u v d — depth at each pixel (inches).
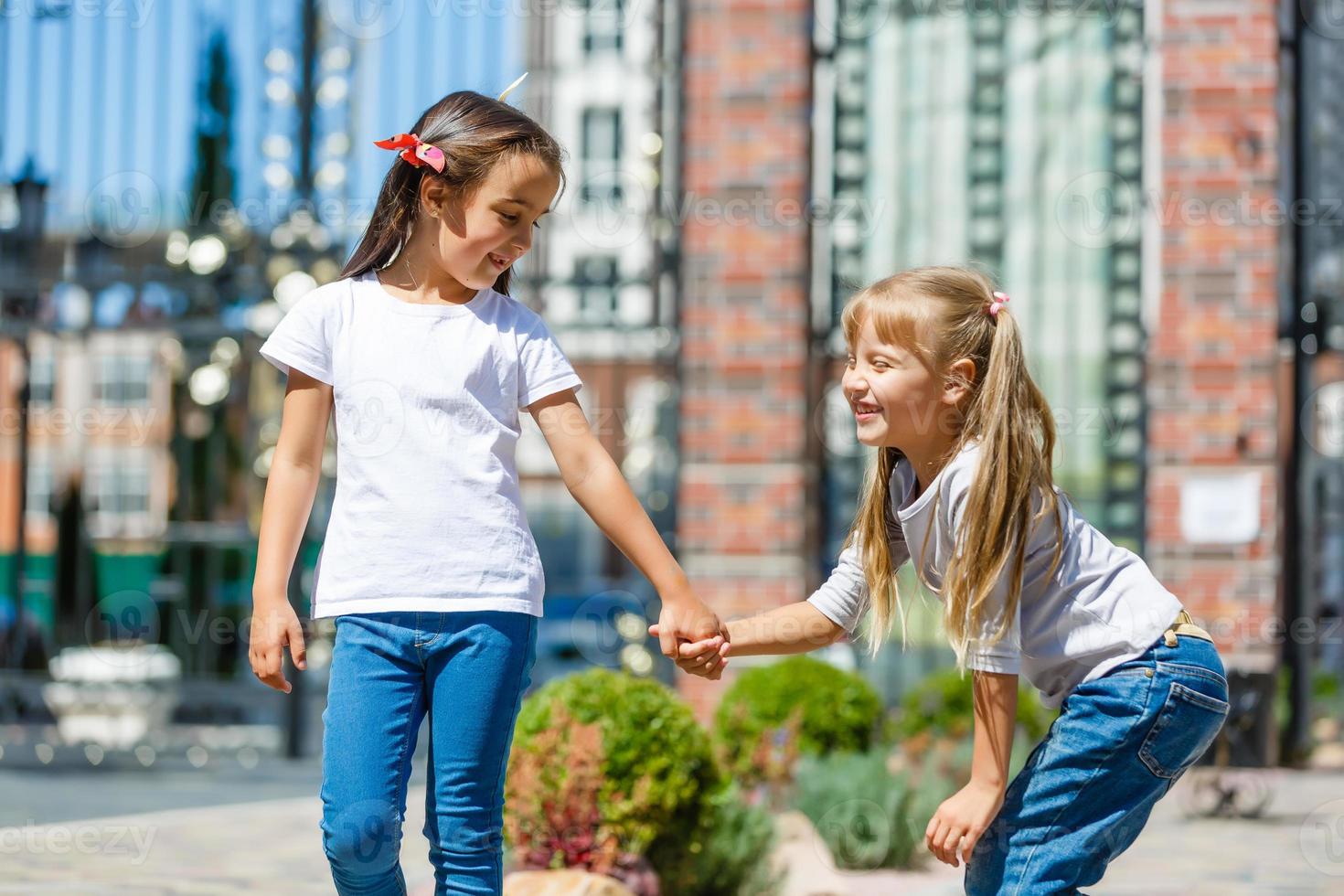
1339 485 513.3
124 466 769.6
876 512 165.6
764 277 470.3
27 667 563.8
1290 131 489.7
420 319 154.8
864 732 360.2
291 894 272.1
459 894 147.3
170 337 509.0
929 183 506.3
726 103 475.5
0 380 880.3
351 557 149.3
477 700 147.5
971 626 148.6
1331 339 488.4
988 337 155.4
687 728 247.0
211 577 578.9
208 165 553.9
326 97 501.4
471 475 150.9
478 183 150.9
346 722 146.2
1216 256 474.0
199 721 576.7
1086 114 514.9
